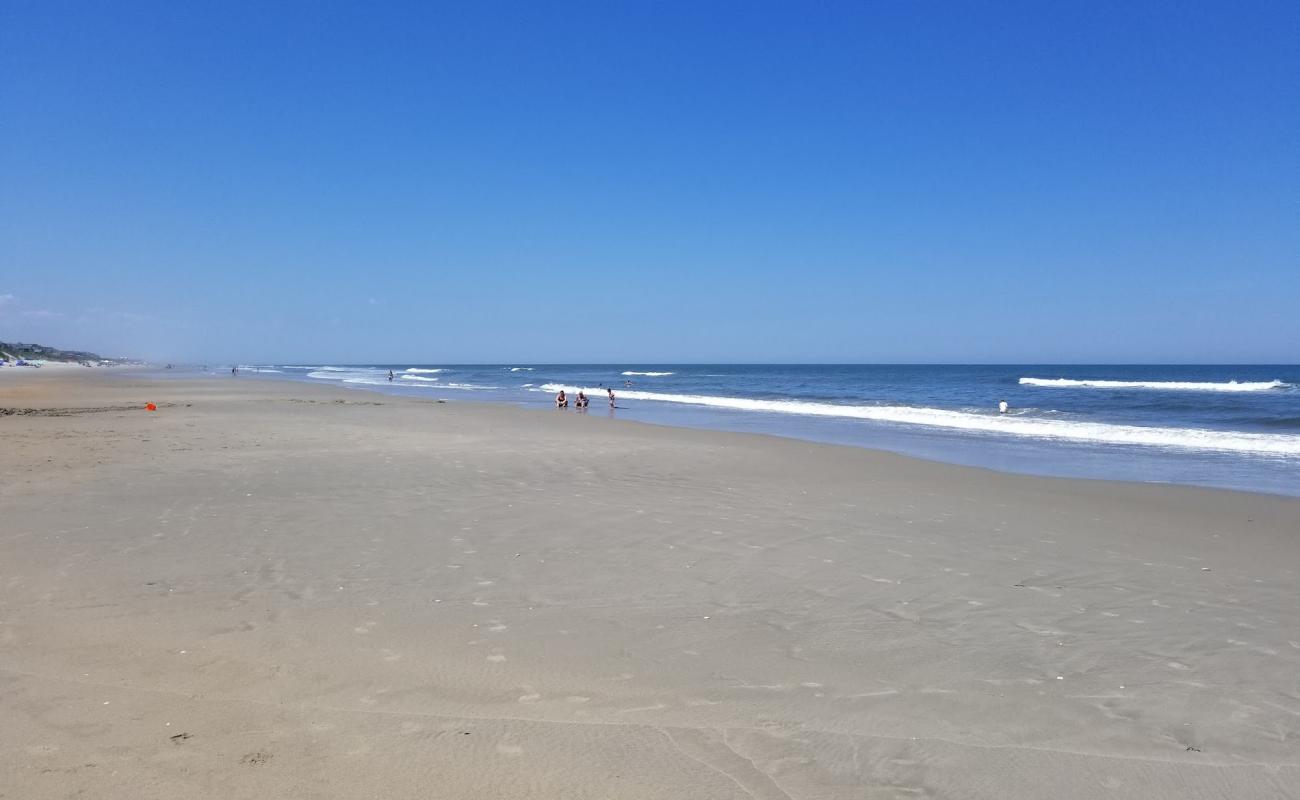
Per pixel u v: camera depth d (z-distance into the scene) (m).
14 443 15.30
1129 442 19.80
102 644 4.84
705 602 5.96
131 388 45.41
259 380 65.62
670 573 6.77
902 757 3.62
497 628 5.30
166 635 5.02
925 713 4.09
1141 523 9.29
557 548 7.62
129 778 3.24
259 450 15.07
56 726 3.70
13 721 3.75
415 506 9.64
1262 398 40.84
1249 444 19.00
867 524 8.97
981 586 6.47
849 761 3.57
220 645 4.86
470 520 8.88
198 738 3.62
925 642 5.14
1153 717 4.06
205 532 8.03
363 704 4.05
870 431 23.05
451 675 4.46
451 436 18.53
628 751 3.61
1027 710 4.13
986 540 8.23
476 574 6.66
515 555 7.34
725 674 4.57
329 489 10.77
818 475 13.02
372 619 5.44
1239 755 3.68
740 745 3.70
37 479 11.06
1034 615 5.72
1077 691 4.38
